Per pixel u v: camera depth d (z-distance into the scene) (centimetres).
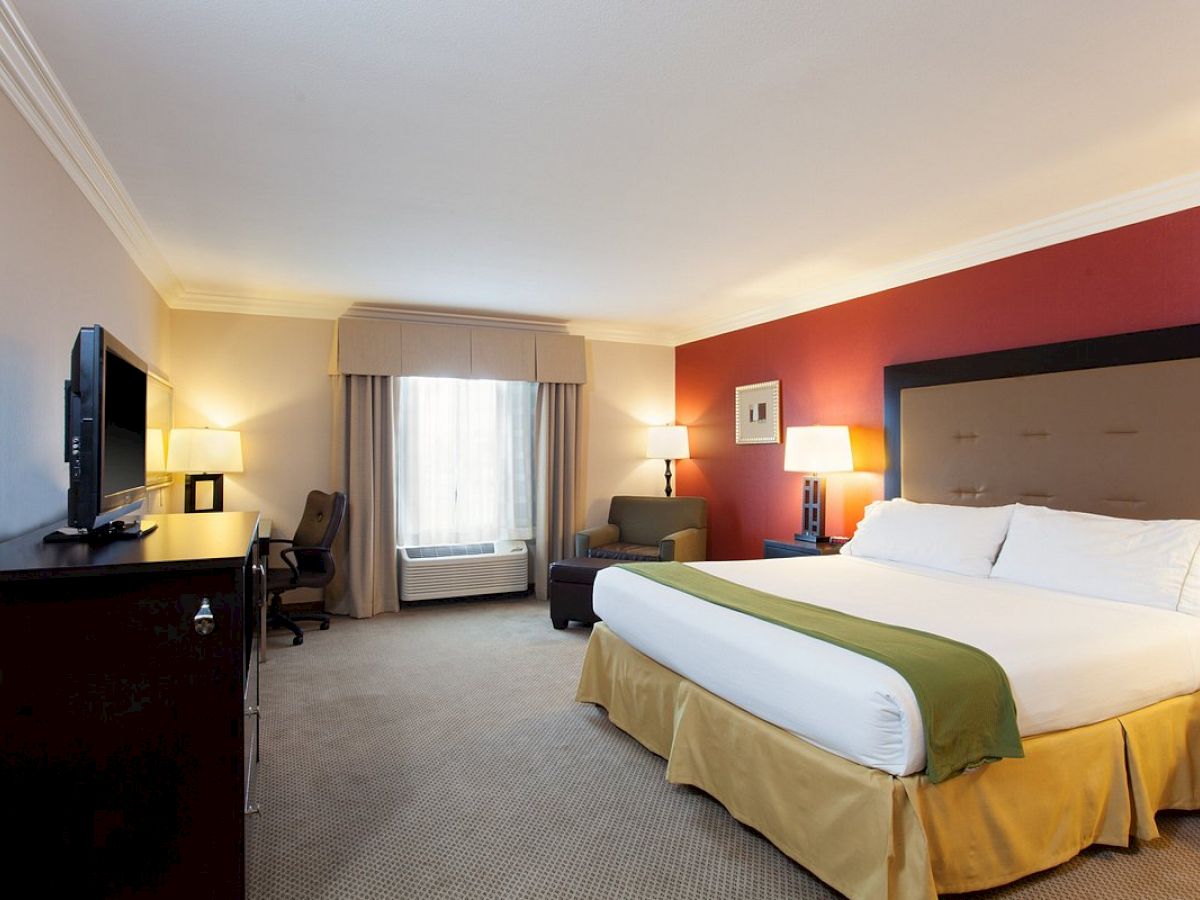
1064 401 312
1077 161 258
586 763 264
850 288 433
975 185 281
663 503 553
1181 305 276
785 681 196
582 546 516
